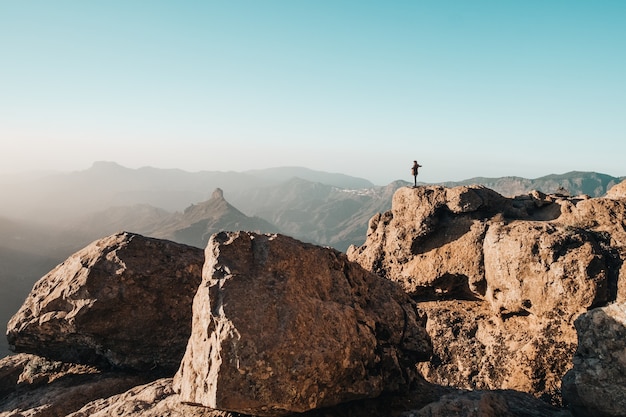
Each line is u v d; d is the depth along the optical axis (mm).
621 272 15883
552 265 16859
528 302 17641
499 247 18719
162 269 16203
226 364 8562
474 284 20062
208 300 9602
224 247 10609
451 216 22203
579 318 11789
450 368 19578
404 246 22703
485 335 19359
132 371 15695
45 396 13781
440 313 21250
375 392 10188
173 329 15984
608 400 10305
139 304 15461
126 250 16188
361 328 10680
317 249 11914
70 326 14734
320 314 10023
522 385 16719
